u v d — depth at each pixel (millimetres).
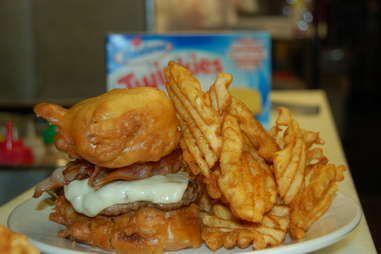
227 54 977
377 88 4039
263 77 985
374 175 2477
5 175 1138
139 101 551
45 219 625
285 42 2041
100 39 1844
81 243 585
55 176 599
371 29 3914
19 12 1832
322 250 594
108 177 563
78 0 1823
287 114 617
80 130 540
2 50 1859
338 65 2945
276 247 534
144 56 974
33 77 1870
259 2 1986
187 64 975
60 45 1854
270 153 600
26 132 1340
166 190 566
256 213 544
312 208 587
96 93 1879
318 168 608
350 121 3506
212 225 598
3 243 442
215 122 572
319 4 2025
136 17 1837
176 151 597
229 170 554
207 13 1906
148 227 562
